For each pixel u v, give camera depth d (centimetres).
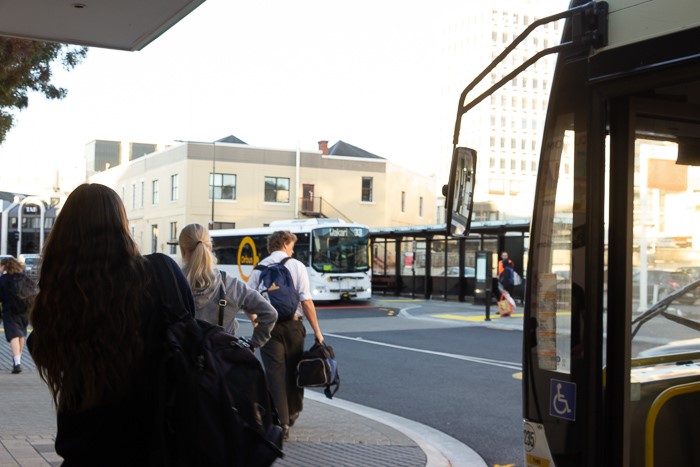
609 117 314
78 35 720
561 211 326
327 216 5494
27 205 4297
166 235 5359
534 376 334
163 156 5441
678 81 290
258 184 5288
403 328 2036
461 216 362
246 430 229
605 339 312
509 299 2450
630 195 315
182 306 236
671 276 342
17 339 1200
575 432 314
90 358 220
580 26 317
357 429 814
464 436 809
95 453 226
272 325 575
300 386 726
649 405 342
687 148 338
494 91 338
